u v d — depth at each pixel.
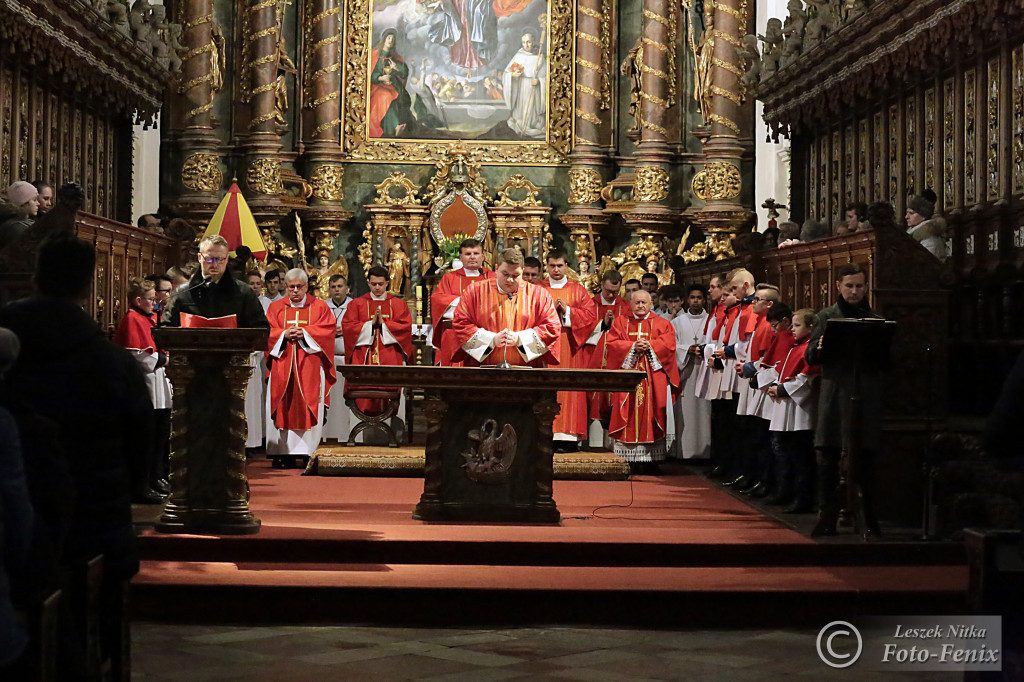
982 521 8.04
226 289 8.22
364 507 9.38
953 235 11.33
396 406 12.48
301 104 18.36
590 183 18.19
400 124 18.34
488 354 9.49
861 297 8.23
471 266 11.56
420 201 18.12
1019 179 10.55
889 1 11.48
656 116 18.12
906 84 12.80
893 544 7.86
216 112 18.12
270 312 12.48
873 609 7.11
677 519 8.94
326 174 18.08
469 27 18.33
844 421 8.20
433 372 8.52
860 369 8.02
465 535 7.96
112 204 16.36
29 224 9.66
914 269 8.87
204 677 5.65
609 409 12.62
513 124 18.42
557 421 12.30
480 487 8.74
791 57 14.91
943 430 8.87
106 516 4.61
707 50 18.11
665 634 6.82
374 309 12.91
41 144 13.36
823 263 11.31
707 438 13.03
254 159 17.75
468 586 7.04
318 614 6.98
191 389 7.94
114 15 14.15
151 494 9.39
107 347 4.70
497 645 6.46
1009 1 9.67
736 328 11.00
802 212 16.08
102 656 4.63
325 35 18.16
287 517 8.75
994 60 10.98
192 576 7.20
